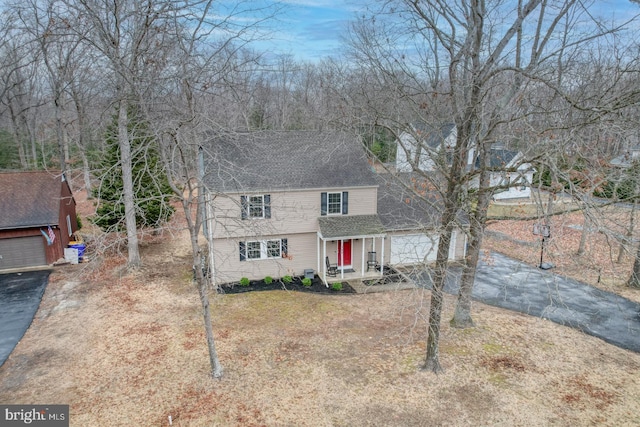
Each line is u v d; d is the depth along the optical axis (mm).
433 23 11633
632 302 16953
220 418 9992
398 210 22188
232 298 17625
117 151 19250
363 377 11594
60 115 30594
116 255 22719
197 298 17453
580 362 12414
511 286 18828
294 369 12016
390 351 13023
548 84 9102
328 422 9844
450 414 10078
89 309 16266
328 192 20016
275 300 17422
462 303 14492
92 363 12414
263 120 34969
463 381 11398
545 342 13633
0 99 31719
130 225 20016
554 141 9625
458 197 12203
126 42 14086
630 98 9367
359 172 20938
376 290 18672
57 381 11500
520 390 11016
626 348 13367
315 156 20891
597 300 17203
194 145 11766
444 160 12141
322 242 20391
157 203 22969
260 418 9992
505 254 23250
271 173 19641
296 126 44500
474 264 14094
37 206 21359
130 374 11820
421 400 10594
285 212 19547
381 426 9688
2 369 12141
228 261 19359
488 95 12594
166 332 14352
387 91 13695
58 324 15008
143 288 18422
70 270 20734
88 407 10375
